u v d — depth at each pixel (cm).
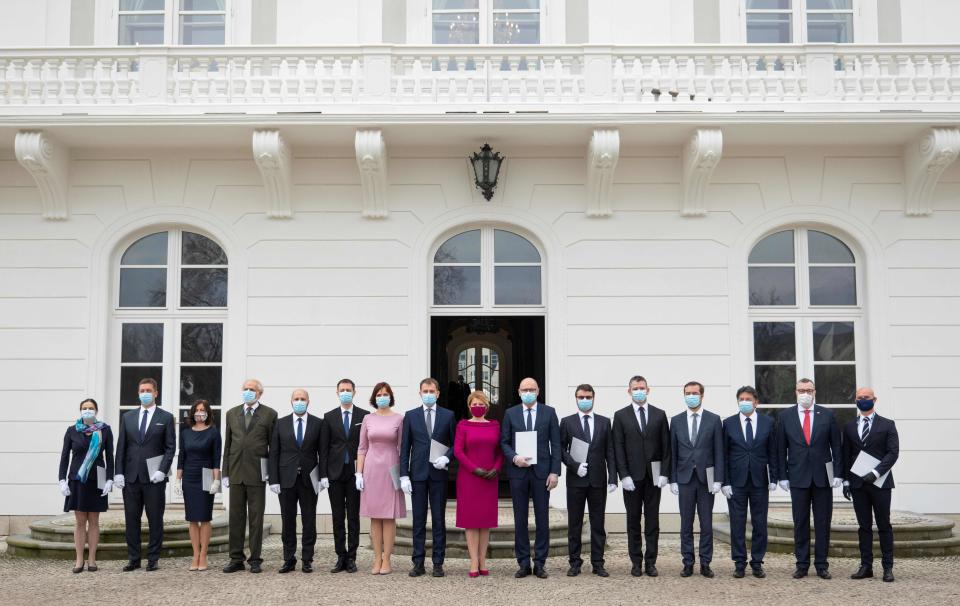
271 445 827
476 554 802
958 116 1020
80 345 1081
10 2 1163
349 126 1033
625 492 815
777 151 1104
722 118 1023
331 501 830
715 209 1099
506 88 1055
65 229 1095
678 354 1083
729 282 1091
